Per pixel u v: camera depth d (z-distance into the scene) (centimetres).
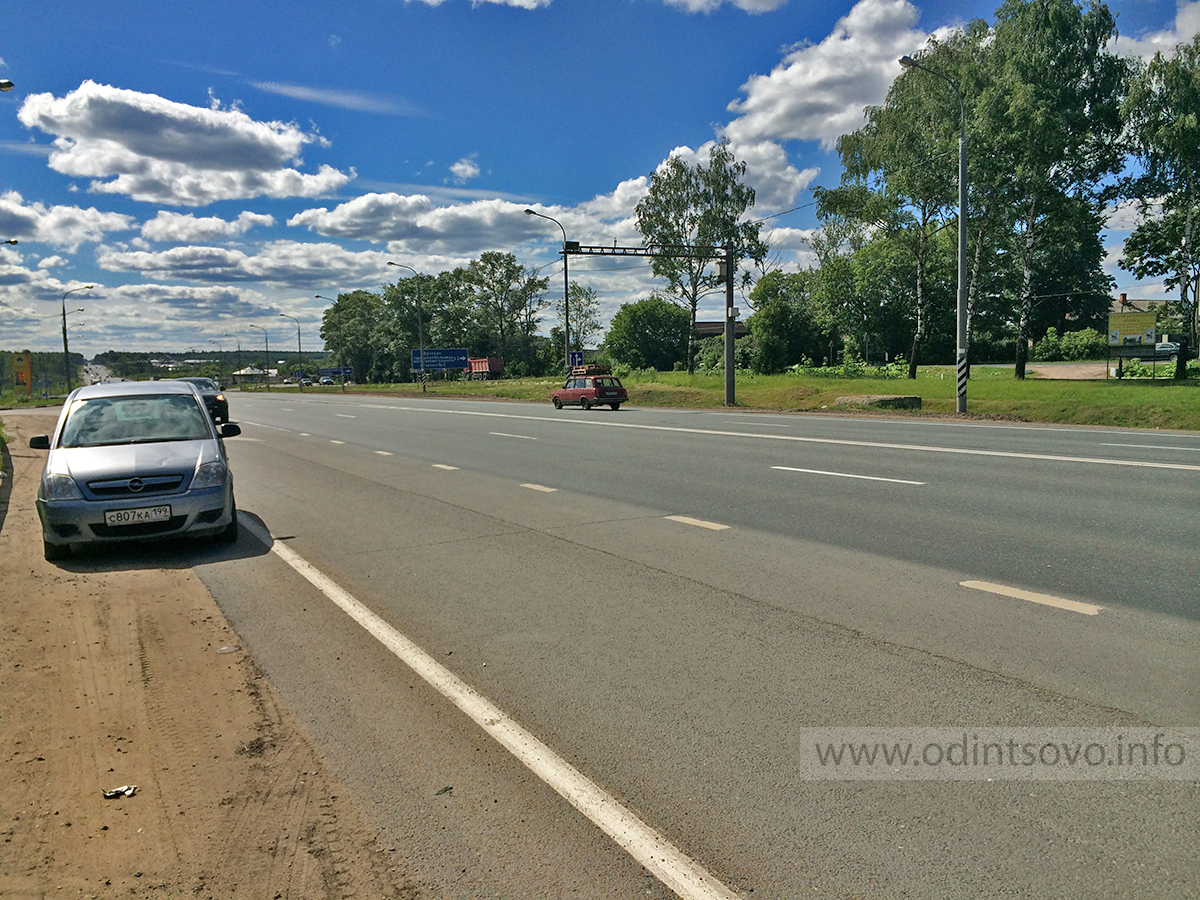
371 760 352
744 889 256
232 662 480
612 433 1964
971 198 3512
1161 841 273
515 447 1711
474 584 640
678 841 284
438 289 11912
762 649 469
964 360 2383
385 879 267
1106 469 1106
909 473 1128
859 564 653
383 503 1054
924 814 295
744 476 1163
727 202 5672
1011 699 389
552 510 960
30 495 1249
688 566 670
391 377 12700
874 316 7181
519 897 256
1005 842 276
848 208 4247
